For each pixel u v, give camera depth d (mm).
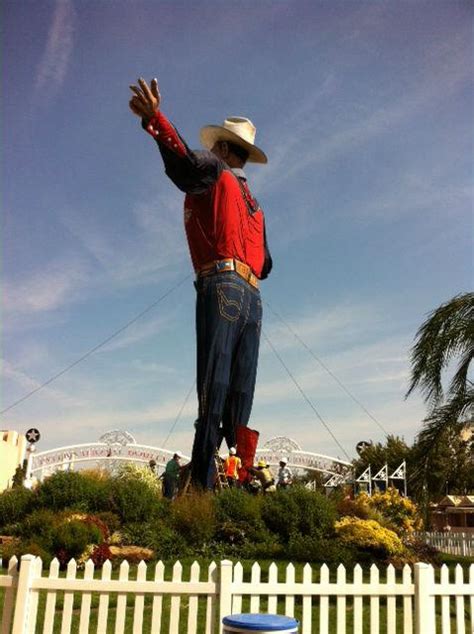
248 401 22500
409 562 14984
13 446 43000
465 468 34531
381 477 34562
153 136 19250
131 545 15078
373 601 8352
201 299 21844
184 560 14609
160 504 17375
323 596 8211
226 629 6273
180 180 21391
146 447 35688
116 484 17766
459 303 16000
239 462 21484
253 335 22547
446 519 37531
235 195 22266
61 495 17594
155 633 7695
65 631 7637
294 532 16156
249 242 22562
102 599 7750
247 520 16625
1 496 18828
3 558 13562
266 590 8016
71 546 13773
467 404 15695
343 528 15766
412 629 8594
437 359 15836
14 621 7508
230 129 24125
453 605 11438
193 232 22469
